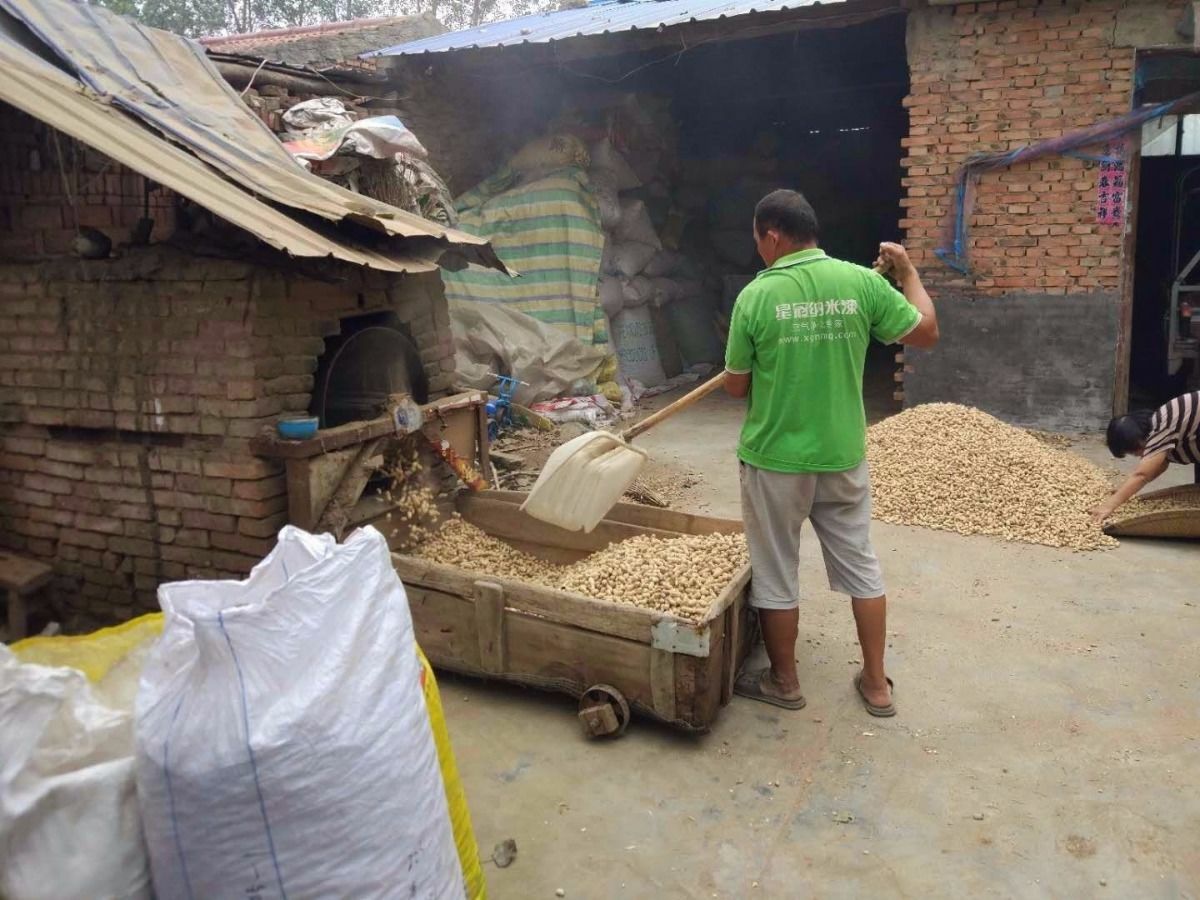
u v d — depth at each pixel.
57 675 1.58
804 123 12.77
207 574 3.75
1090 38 6.74
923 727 3.16
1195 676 3.45
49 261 3.85
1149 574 4.43
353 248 3.69
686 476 6.40
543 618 3.17
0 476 4.15
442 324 4.59
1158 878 2.43
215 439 3.63
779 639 3.25
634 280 9.55
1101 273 7.00
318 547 1.93
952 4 6.97
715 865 2.51
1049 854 2.53
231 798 1.55
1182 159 9.27
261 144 4.34
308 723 1.60
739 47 10.20
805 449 3.03
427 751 1.83
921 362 7.60
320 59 9.55
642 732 3.15
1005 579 4.40
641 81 10.25
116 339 3.74
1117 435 4.90
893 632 3.87
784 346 2.98
